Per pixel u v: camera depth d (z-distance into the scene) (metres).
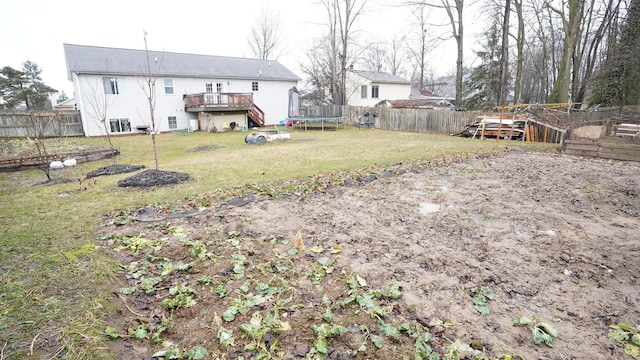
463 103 30.34
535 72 32.50
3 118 16.14
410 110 18.45
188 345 1.99
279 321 2.20
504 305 2.46
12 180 7.14
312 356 1.90
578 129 9.89
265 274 2.82
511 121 13.31
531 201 5.04
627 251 3.36
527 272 2.94
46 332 1.96
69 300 2.31
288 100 25.75
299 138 15.05
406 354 1.94
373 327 2.17
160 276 2.78
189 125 21.38
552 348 2.02
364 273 2.86
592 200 5.09
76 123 17.83
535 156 9.11
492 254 3.29
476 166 7.62
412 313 2.33
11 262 2.87
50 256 3.00
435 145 11.46
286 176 6.59
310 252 3.26
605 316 2.34
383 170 7.03
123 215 4.33
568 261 3.15
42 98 33.84
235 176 6.67
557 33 26.62
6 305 2.20
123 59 19.50
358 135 16.34
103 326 2.07
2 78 30.64
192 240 3.53
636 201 5.02
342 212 4.49
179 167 7.80
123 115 18.86
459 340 2.06
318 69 30.77
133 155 10.91
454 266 3.03
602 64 21.11
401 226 4.01
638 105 16.11
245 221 4.12
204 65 22.58
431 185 5.92
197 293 2.53
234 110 20.38
